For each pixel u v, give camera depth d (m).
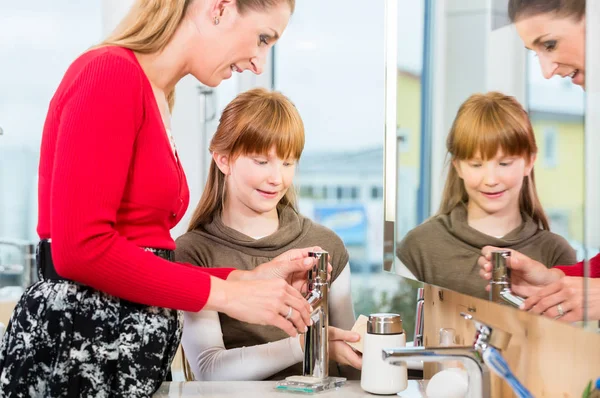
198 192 2.12
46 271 0.93
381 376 1.02
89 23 2.26
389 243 1.22
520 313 0.88
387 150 1.23
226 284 0.93
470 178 0.87
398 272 1.17
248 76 2.10
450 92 0.94
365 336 1.05
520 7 0.73
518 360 0.89
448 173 0.95
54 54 2.25
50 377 0.90
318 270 1.08
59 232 0.84
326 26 2.09
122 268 0.86
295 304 0.97
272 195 1.39
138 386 0.92
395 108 1.19
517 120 0.74
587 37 0.61
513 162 0.76
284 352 1.23
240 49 1.05
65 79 0.91
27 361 0.90
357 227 2.13
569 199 0.64
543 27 0.68
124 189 0.92
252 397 1.00
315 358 1.07
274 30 1.08
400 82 1.16
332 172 2.12
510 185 0.76
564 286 0.65
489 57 0.81
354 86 2.11
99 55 0.89
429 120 1.02
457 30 0.91
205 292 0.91
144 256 0.88
